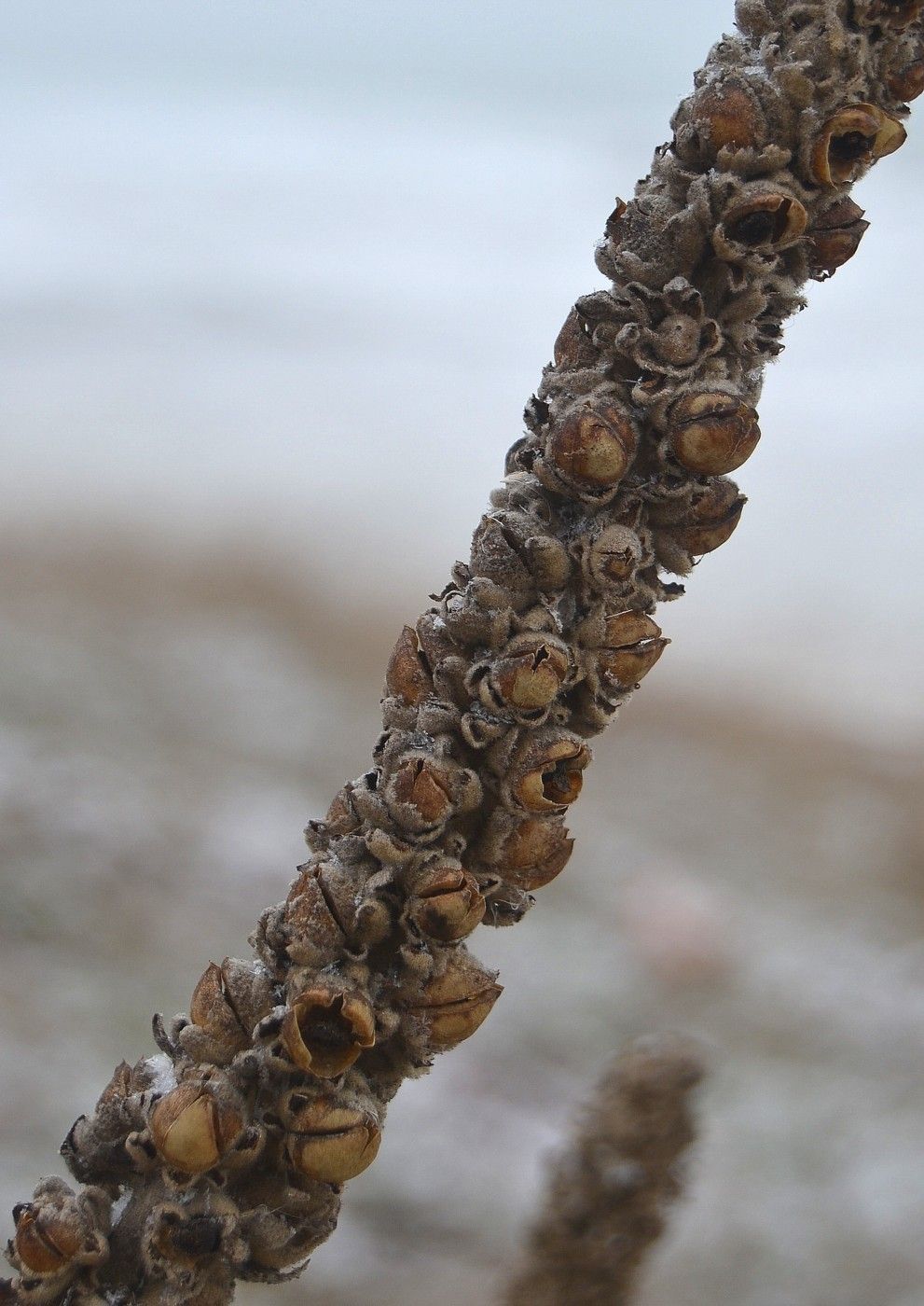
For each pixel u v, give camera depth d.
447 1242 0.88
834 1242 0.93
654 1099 0.34
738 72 0.25
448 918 0.24
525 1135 1.00
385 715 0.25
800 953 1.36
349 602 2.24
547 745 0.25
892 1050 1.20
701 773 1.87
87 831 1.15
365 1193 0.91
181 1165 0.24
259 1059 0.25
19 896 1.04
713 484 0.25
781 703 2.15
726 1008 1.25
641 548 0.25
